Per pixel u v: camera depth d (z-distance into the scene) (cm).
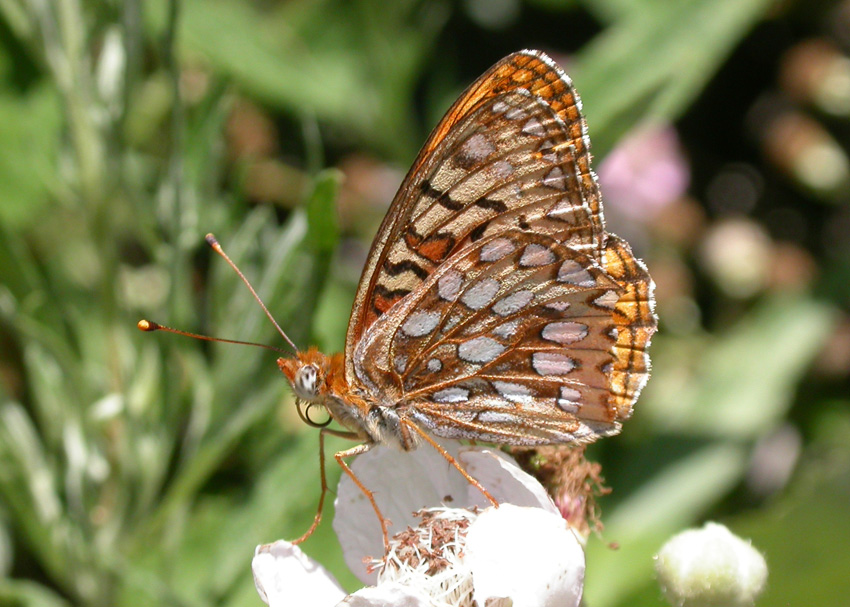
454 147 40
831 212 49
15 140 44
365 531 40
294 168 48
